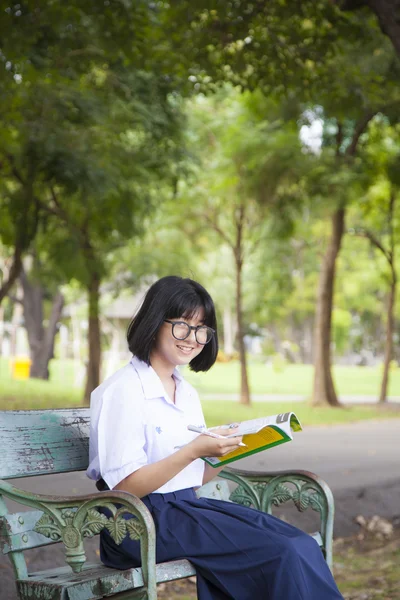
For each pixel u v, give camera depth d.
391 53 15.17
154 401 3.51
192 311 3.61
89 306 21.34
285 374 46.31
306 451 13.17
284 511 7.50
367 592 5.30
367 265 43.69
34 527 3.25
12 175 17.33
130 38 9.71
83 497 3.14
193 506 3.54
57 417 3.75
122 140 17.75
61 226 19.48
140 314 3.61
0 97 13.52
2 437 3.49
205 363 3.81
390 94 15.98
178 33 9.53
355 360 69.75
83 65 13.00
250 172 21.67
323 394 23.69
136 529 3.04
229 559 3.25
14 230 17.95
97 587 3.07
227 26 9.34
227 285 49.53
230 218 24.31
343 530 7.51
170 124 17.84
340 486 9.04
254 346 76.19
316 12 9.21
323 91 10.73
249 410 21.39
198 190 23.48
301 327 66.25
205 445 3.25
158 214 24.31
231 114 22.59
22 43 10.26
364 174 21.42
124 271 25.77
